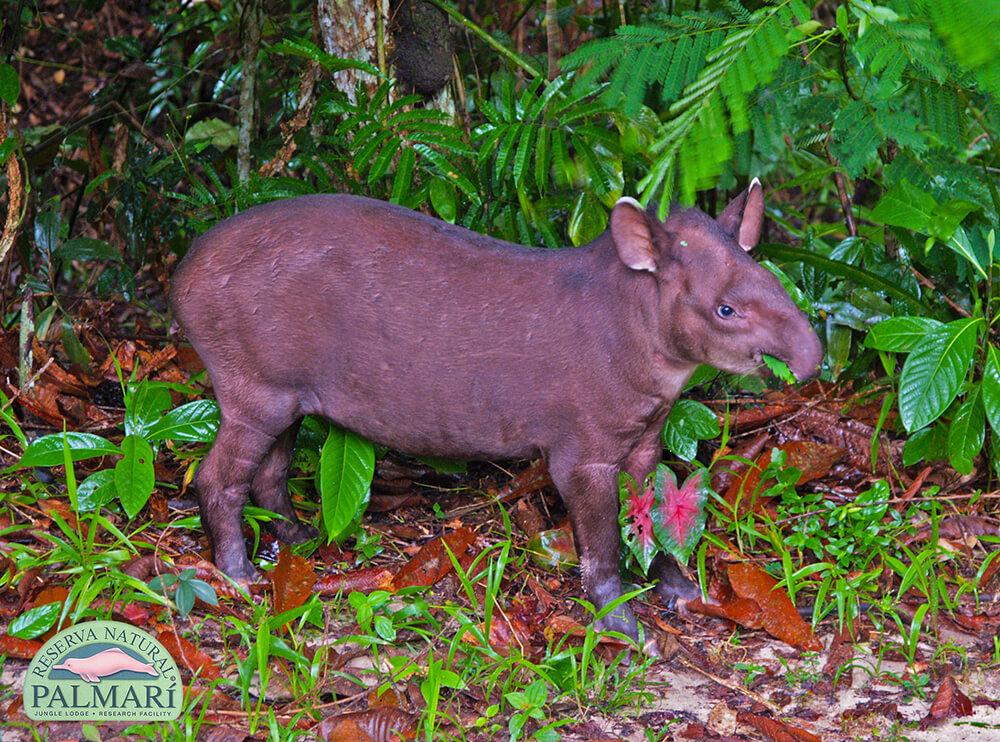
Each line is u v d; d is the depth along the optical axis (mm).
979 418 4938
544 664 4000
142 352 5953
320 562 4867
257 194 5543
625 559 4777
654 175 4039
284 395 4504
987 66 3404
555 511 5262
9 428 5523
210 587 4152
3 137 5555
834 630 4539
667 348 4191
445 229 4469
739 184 6180
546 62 5992
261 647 3793
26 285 5727
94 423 5535
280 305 4367
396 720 3705
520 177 5062
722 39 4258
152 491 4754
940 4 3424
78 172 7508
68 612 4125
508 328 4305
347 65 5289
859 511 4965
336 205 4461
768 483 5191
